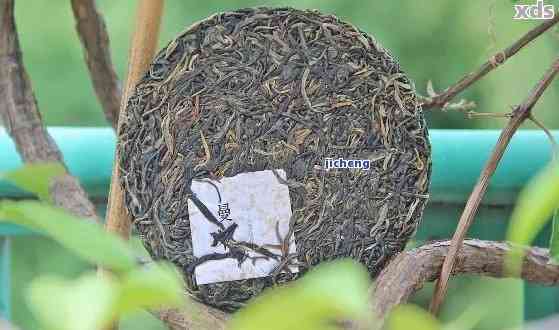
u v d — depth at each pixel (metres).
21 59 1.63
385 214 1.50
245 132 1.49
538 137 1.63
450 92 1.60
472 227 1.65
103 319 0.59
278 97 1.49
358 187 1.50
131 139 1.49
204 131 1.49
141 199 1.50
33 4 3.92
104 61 1.70
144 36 1.53
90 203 1.55
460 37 3.71
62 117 3.92
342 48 1.49
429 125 3.53
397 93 1.50
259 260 1.50
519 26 3.33
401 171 1.50
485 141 1.64
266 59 1.49
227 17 1.49
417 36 3.73
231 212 1.49
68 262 1.64
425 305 1.94
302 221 1.50
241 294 1.50
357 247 1.50
